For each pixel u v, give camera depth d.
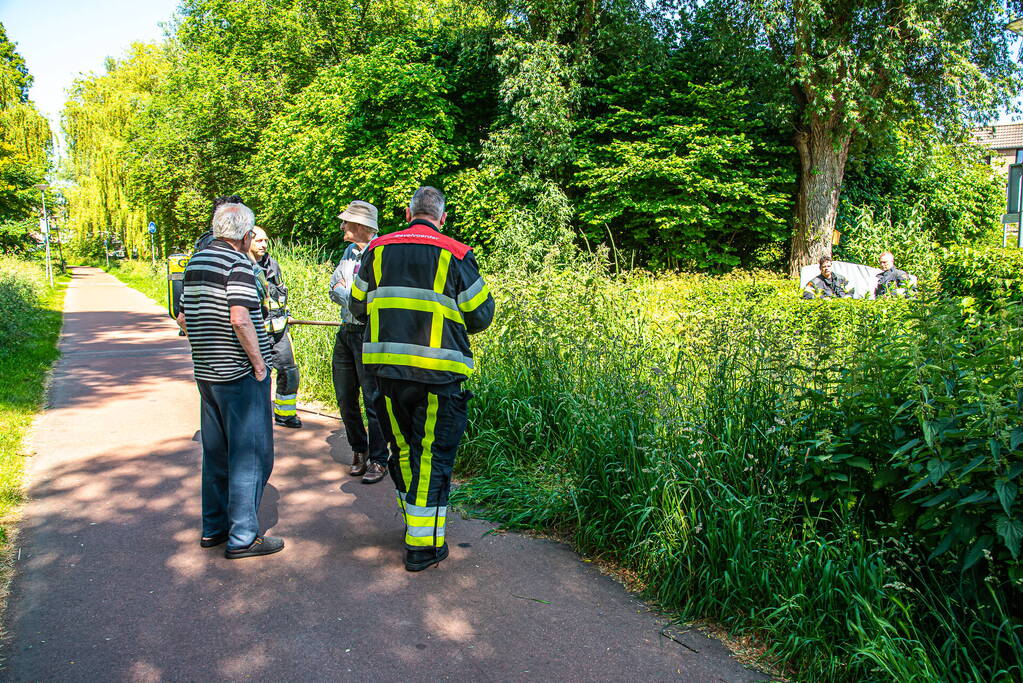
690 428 3.47
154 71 41.59
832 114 16.72
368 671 2.69
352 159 20.08
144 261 46.62
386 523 4.13
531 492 4.32
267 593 3.27
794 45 16.59
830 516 3.07
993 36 15.88
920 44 15.24
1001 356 2.74
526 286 6.10
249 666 2.71
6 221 33.59
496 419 5.16
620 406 4.09
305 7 26.73
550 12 18.58
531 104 18.36
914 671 2.39
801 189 18.33
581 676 2.68
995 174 23.48
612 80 19.42
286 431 6.11
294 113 23.38
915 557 2.66
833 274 10.41
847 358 3.34
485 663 2.75
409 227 3.61
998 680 2.35
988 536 2.44
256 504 3.67
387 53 20.88
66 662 2.70
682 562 3.24
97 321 15.89
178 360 10.30
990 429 2.43
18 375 8.38
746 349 3.93
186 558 3.62
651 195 18.45
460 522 4.16
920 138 17.58
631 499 3.66
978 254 8.77
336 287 4.79
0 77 34.16
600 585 3.42
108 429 6.18
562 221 18.00
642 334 5.62
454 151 20.52
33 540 3.80
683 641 2.93
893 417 2.85
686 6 19.97
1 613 3.06
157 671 2.66
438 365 3.41
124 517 4.14
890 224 20.16
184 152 29.50
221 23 30.03
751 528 3.10
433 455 3.50
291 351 6.13
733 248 19.39
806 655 2.71
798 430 3.20
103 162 43.03
